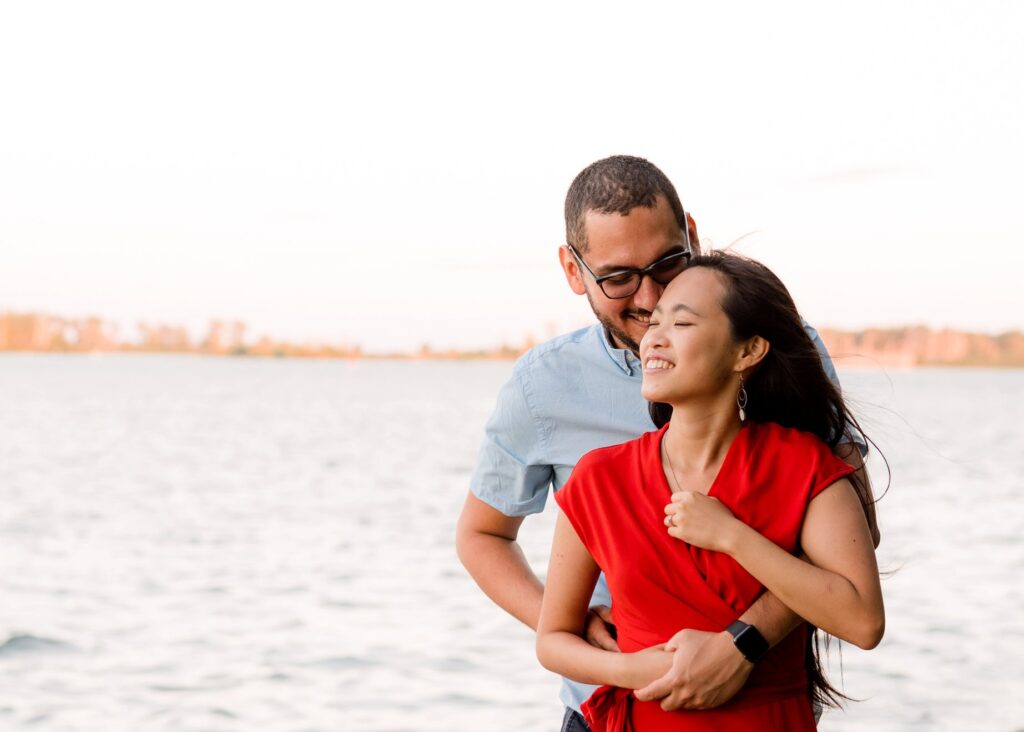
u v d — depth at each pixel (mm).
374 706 7621
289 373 170625
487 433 2818
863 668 8312
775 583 1945
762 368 2139
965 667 8305
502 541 2898
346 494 21969
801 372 2121
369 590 11961
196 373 164625
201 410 61125
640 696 2027
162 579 12789
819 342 2371
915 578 12102
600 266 2396
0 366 183000
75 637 9734
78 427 44469
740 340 2076
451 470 27359
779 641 2010
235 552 14805
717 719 2027
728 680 1972
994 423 51000
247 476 25766
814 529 2016
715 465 2109
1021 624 9680
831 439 2213
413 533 16609
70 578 12859
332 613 10750
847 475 2080
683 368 2061
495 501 2846
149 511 19297
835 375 2391
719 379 2076
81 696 7910
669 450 2148
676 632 2053
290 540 15898
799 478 2047
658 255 2371
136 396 80625
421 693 7910
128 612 10883
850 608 1931
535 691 7914
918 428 46125
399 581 12516
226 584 12438
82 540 15922
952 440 37875
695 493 2031
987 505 19203
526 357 2766
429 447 35406
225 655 9086
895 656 8633
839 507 2018
